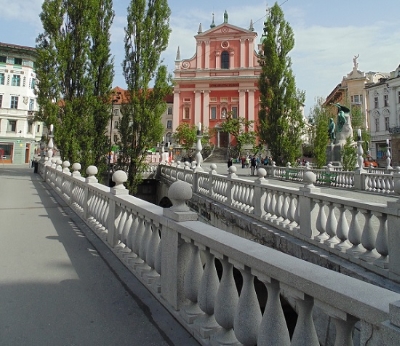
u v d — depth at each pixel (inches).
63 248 224.4
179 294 127.6
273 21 1173.7
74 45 921.5
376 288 66.4
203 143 1971.0
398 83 1942.7
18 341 111.6
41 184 693.9
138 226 177.9
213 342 101.6
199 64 2233.0
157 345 109.2
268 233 286.0
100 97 936.3
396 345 53.9
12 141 1996.8
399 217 164.7
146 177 989.2
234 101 2183.8
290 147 1126.4
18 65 2005.4
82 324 123.2
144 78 874.1
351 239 200.5
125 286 159.9
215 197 455.8
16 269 182.2
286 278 76.5
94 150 911.7
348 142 863.7
